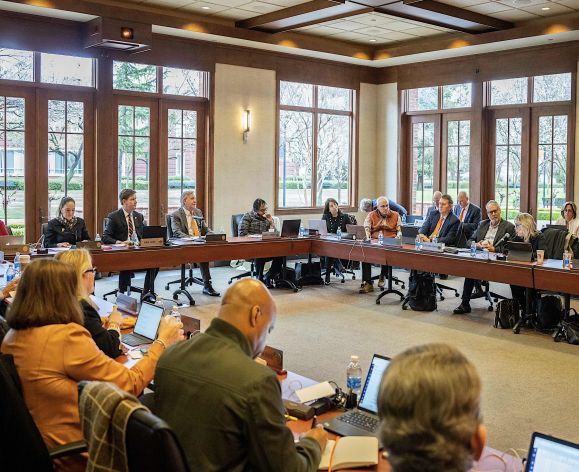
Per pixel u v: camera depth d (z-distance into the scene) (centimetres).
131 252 679
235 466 177
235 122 993
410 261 718
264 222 848
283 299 775
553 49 921
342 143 1145
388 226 846
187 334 355
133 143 917
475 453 100
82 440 231
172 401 184
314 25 920
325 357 541
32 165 839
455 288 861
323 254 823
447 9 809
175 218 793
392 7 777
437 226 807
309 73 1067
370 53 1073
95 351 238
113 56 855
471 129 1027
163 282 868
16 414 207
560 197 943
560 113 937
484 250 711
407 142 1134
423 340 598
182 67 923
